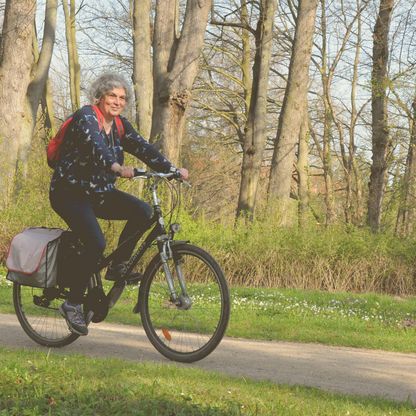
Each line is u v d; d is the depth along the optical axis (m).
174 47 28.84
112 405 6.42
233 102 53.34
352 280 25.95
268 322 15.32
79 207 9.10
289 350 11.77
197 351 9.21
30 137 31.89
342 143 45.72
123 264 9.41
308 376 9.52
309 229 27.03
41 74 32.22
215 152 54.56
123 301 17.47
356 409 7.37
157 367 8.48
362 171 48.97
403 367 10.90
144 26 32.16
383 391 8.98
